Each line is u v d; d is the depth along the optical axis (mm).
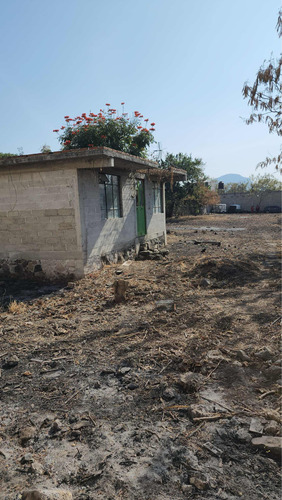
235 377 3725
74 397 3533
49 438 2904
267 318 5375
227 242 15625
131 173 11750
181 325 5316
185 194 31781
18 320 6105
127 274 9141
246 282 7883
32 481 2428
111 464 2566
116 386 3701
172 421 3059
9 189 9367
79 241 8852
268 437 2727
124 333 5152
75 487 2361
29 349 4785
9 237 9609
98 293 7551
